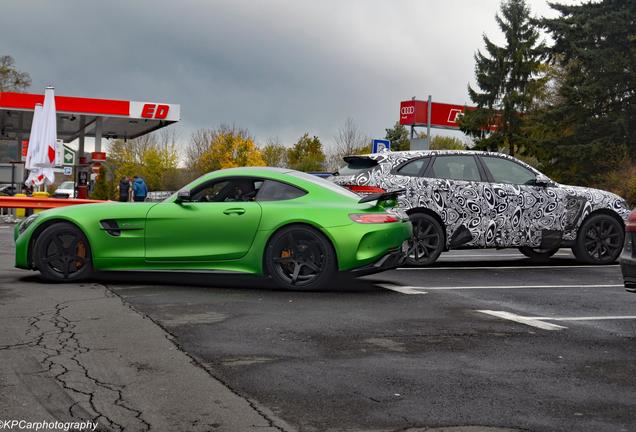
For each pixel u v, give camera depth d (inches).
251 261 294.7
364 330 213.0
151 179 2711.6
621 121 1445.6
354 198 303.1
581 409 140.6
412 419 133.0
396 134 2839.6
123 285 298.7
